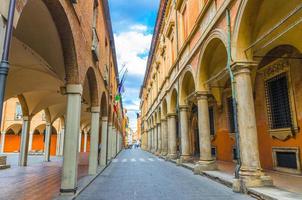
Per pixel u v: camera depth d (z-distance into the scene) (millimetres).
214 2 10391
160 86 26500
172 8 20656
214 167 11930
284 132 10547
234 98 8406
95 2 12383
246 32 8250
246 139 7809
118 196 7430
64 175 7641
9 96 14438
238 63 8180
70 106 7980
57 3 5953
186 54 15297
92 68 11188
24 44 8383
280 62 10828
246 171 7645
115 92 30609
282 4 8062
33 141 41188
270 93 11602
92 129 12852
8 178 11203
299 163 9766
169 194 7602
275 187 7305
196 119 24172
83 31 8898
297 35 9055
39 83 14039
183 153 16656
